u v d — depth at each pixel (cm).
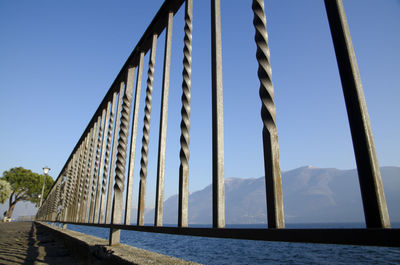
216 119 137
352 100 76
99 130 440
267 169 98
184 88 175
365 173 69
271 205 94
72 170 628
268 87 107
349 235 67
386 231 59
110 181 313
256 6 122
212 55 153
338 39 83
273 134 101
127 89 302
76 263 313
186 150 164
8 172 4222
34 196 4322
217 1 161
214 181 130
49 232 752
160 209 185
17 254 385
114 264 206
